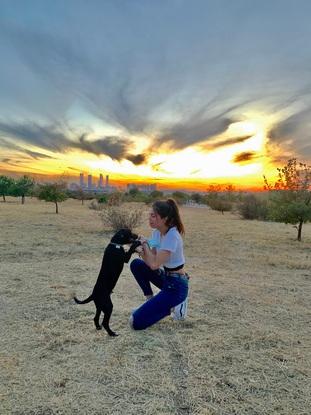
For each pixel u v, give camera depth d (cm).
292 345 400
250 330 441
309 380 324
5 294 560
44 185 2638
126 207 2548
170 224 398
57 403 276
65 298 546
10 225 1606
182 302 417
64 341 389
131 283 641
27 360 345
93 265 802
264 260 961
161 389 300
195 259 943
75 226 1658
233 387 308
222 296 589
